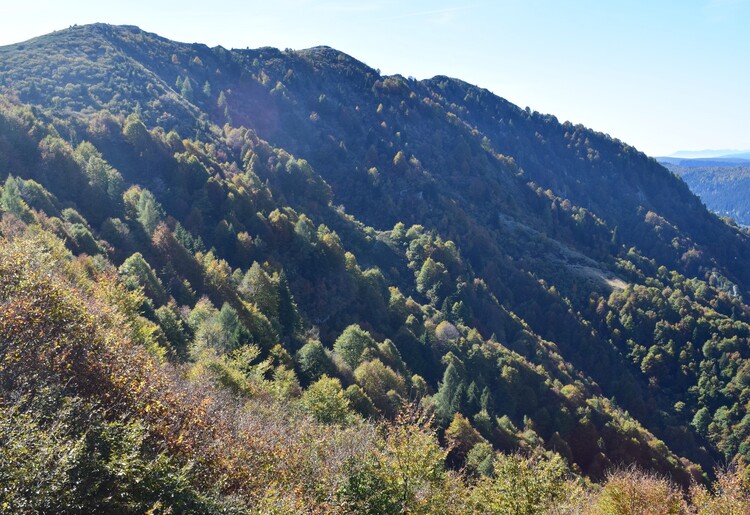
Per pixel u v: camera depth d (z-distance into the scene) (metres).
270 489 15.79
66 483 12.54
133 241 78.62
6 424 12.38
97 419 15.17
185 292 70.38
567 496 22.66
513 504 21.52
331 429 27.56
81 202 83.94
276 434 21.30
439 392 72.50
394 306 106.88
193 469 16.11
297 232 107.50
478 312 124.62
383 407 59.09
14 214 56.41
